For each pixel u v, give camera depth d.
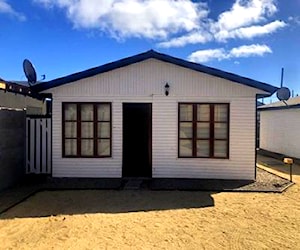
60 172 11.58
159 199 9.05
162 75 11.44
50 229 6.67
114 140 11.52
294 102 17.78
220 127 11.41
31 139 11.89
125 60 11.28
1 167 9.86
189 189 10.09
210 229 6.67
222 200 8.97
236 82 11.27
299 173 13.34
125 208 8.19
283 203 8.67
